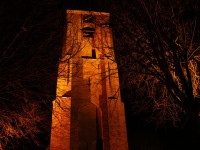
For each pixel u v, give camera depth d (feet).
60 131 68.95
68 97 73.61
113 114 74.74
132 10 51.44
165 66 43.80
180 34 47.83
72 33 86.84
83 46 85.15
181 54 46.09
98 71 81.05
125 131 73.36
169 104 59.52
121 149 70.64
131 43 53.16
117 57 62.54
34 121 63.41
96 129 74.69
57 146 67.26
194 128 38.32
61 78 76.23
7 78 50.57
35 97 58.85
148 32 47.98
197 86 52.44
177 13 48.62
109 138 70.85
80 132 73.67
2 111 57.11
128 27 52.19
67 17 89.92
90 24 90.22
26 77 52.08
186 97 40.83
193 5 47.73
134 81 64.90
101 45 86.07
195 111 39.32
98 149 72.64
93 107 76.95
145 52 50.11
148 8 48.42
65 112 71.41
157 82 61.26
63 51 82.64
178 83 50.55
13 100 56.80
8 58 49.93
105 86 78.69
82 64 80.89
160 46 44.98
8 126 58.95
